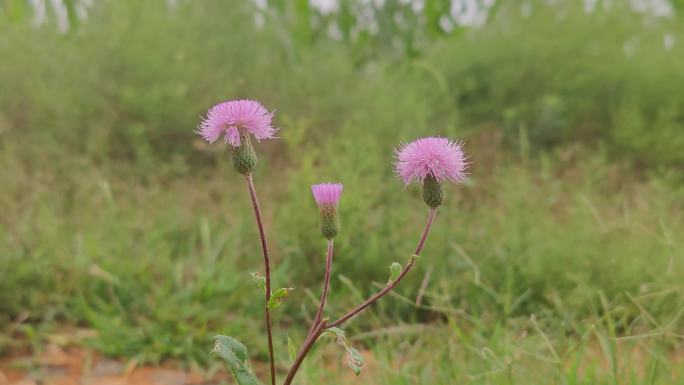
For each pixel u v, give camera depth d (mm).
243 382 310
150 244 678
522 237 667
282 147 923
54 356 531
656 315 522
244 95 974
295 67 1065
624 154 1011
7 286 573
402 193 762
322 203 326
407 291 589
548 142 1023
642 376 463
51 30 1021
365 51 1295
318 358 502
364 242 668
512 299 579
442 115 1034
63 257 619
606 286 575
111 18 1017
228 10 1093
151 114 908
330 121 968
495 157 945
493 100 1125
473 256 645
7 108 912
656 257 583
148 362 538
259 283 324
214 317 581
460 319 557
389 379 464
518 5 1234
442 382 458
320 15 1298
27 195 728
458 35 1225
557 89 1111
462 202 808
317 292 621
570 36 1147
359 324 583
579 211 682
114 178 823
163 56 968
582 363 488
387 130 915
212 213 771
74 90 919
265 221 722
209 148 886
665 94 1104
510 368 414
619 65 1134
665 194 738
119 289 599
